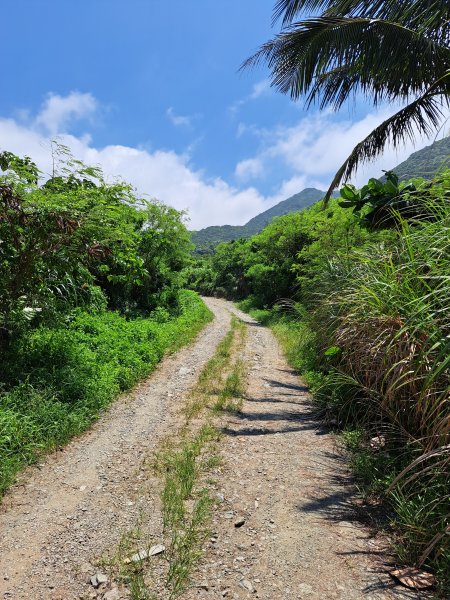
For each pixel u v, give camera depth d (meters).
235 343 11.52
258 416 5.37
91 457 4.08
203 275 49.88
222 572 2.44
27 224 5.12
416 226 4.90
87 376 5.75
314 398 5.98
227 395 6.16
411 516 2.67
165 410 5.59
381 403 3.80
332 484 3.53
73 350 6.36
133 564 2.49
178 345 10.20
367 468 3.57
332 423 4.92
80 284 8.47
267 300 23.30
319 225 13.27
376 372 4.15
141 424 5.03
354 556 2.57
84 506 3.20
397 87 6.95
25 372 5.36
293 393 6.49
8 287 5.41
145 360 7.91
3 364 5.36
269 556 2.58
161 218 15.34
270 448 4.32
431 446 2.94
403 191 5.51
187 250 17.00
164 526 2.85
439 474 2.77
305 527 2.90
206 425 4.86
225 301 36.81
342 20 6.41
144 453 4.20
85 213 6.31
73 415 4.71
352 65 6.90
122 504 3.23
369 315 4.25
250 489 3.45
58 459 4.01
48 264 5.50
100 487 3.50
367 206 6.17
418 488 2.97
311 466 3.89
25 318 5.79
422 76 6.52
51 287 7.22
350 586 2.32
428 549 2.30
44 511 3.13
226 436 4.66
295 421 5.18
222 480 3.61
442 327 3.01
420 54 6.24
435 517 2.61
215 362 8.51
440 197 4.09
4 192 4.80
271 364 8.83
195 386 6.82
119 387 6.27
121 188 10.01
